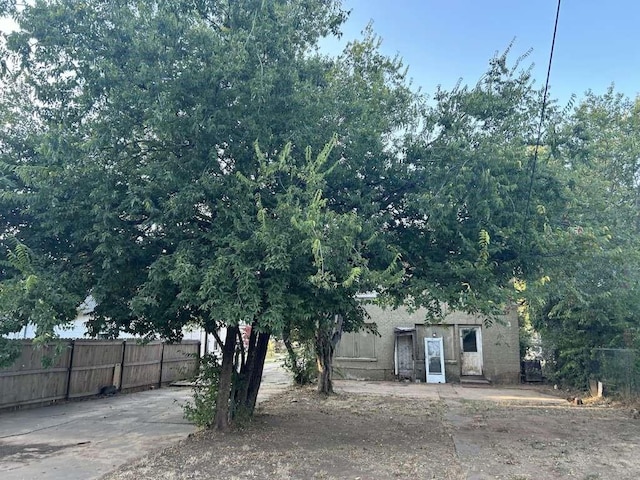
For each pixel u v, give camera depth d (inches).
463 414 462.3
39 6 263.9
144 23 268.7
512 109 321.1
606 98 589.9
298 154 281.6
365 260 248.7
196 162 260.7
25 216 286.2
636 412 468.4
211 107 261.0
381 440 339.6
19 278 250.4
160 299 276.5
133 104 258.8
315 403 515.8
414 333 791.7
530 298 303.4
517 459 291.0
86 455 293.9
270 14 287.3
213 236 260.1
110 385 584.4
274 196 264.1
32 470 261.3
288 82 278.8
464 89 324.8
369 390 650.8
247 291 236.7
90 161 256.5
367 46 373.4
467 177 279.1
